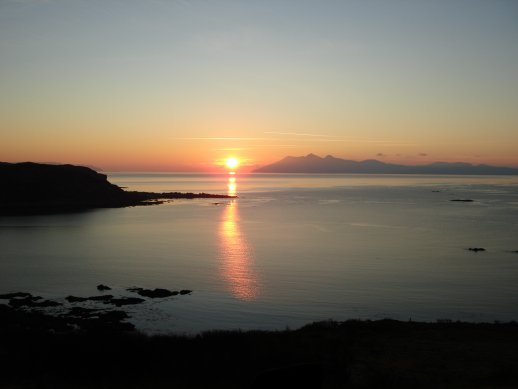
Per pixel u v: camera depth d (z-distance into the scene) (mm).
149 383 14086
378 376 14664
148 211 126438
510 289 43062
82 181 152500
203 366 15055
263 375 6680
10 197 133000
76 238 77125
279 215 115125
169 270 52031
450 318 33969
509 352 19000
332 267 53250
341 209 131625
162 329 31250
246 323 32938
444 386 13922
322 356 16500
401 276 48500
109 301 39031
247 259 58312
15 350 17938
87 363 15805
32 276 49219
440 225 93625
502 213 117438
